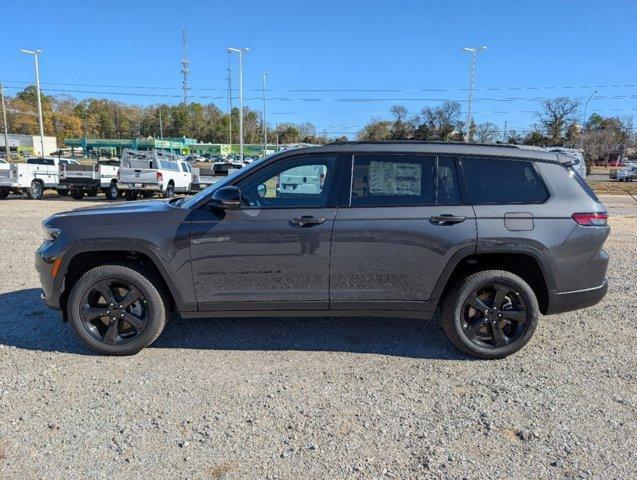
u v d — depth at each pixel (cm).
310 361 427
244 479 275
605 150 7525
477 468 285
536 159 432
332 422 331
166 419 334
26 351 440
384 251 416
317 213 417
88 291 426
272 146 8538
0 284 647
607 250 933
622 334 489
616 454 298
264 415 340
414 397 365
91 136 13700
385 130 7931
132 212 428
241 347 455
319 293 425
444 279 420
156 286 430
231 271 421
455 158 427
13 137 9088
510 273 425
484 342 434
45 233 440
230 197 404
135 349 431
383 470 283
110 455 295
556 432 320
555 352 448
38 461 289
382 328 505
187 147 11431
